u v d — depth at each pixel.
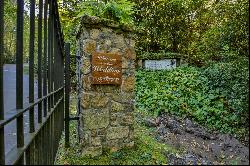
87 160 4.41
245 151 3.98
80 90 4.93
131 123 4.98
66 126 5.14
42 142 3.48
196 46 13.66
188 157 4.32
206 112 7.67
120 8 5.99
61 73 6.92
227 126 6.20
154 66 13.66
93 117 4.66
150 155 4.53
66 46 5.29
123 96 4.92
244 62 5.11
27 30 11.73
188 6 14.39
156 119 7.38
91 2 6.27
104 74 4.68
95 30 4.64
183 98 8.96
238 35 6.75
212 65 10.08
